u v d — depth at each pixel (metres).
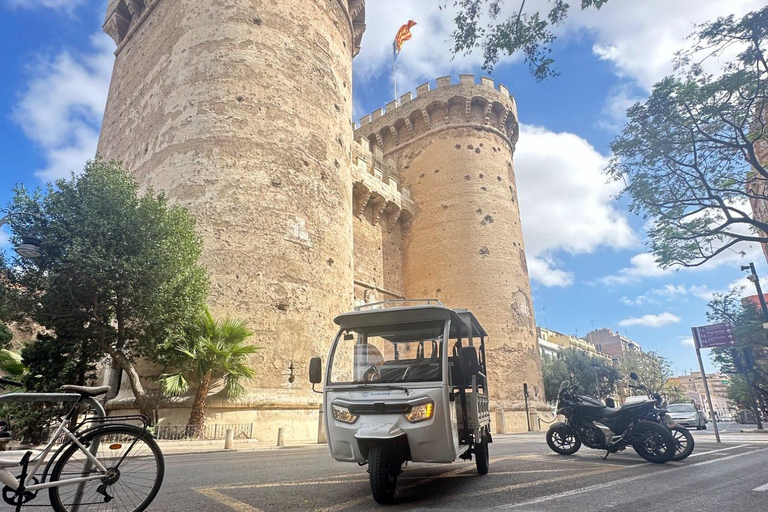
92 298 13.28
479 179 34.34
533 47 6.88
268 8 22.73
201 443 12.83
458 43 6.99
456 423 5.25
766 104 11.61
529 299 33.62
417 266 33.91
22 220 12.92
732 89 11.22
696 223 13.16
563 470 6.68
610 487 5.18
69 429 3.80
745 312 30.03
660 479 5.73
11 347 18.45
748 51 10.80
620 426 7.92
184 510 4.22
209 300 17.12
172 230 14.50
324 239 21.36
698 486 5.20
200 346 14.38
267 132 20.61
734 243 12.59
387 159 36.88
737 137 11.90
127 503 3.82
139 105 24.38
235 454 11.09
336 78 25.38
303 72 22.97
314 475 6.53
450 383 5.51
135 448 3.96
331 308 20.73
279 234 19.44
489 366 29.47
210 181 18.86
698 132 12.04
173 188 19.12
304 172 21.28
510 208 34.94
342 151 24.48
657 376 63.84
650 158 12.66
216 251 17.91
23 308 13.09
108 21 30.41
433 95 36.66
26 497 3.52
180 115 20.53
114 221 13.35
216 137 19.55
